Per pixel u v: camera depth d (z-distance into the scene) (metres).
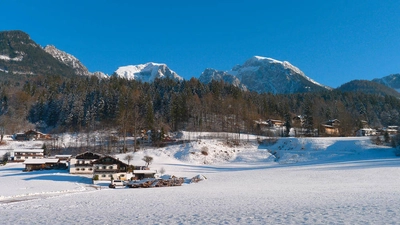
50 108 160.88
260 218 15.41
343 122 148.00
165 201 27.58
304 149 106.06
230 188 43.62
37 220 17.97
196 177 63.53
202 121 146.50
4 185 62.00
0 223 17.23
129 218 17.41
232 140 119.50
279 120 169.25
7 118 151.50
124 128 123.75
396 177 46.84
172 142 118.81
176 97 152.50
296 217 15.18
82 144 124.50
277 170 70.38
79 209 23.36
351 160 87.56
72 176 77.00
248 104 174.38
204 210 19.72
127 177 75.00
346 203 20.20
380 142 105.00
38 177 74.75
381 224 12.55
